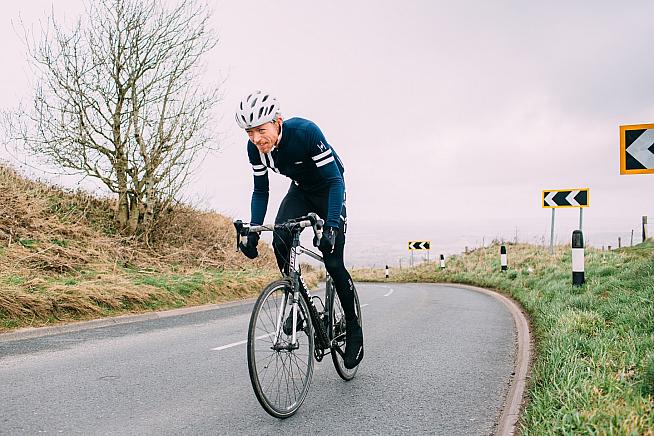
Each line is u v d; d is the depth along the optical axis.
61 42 12.17
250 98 3.34
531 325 7.39
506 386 4.22
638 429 2.50
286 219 3.84
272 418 3.43
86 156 12.56
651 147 6.04
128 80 12.80
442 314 9.03
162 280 10.34
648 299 5.54
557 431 2.67
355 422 3.37
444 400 3.84
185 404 3.70
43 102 12.12
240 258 16.28
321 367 4.97
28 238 10.23
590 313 5.63
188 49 13.32
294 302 3.49
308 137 3.54
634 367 3.54
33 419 3.31
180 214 16.00
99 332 6.81
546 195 13.68
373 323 7.94
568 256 15.95
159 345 5.91
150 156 13.41
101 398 3.81
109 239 12.05
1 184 11.70
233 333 6.80
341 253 3.94
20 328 6.61
